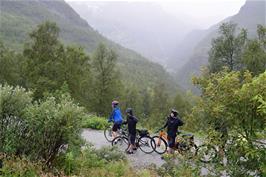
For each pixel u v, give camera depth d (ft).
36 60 127.44
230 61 95.20
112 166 27.12
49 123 25.46
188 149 23.80
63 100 27.35
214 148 21.75
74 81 129.70
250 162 20.58
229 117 20.66
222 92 21.13
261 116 20.20
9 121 25.93
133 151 41.34
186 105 208.95
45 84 115.34
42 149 25.85
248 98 20.18
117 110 43.73
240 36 94.53
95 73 152.66
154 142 40.93
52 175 22.80
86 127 59.82
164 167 25.75
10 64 134.41
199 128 22.94
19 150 25.77
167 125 37.32
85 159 27.20
